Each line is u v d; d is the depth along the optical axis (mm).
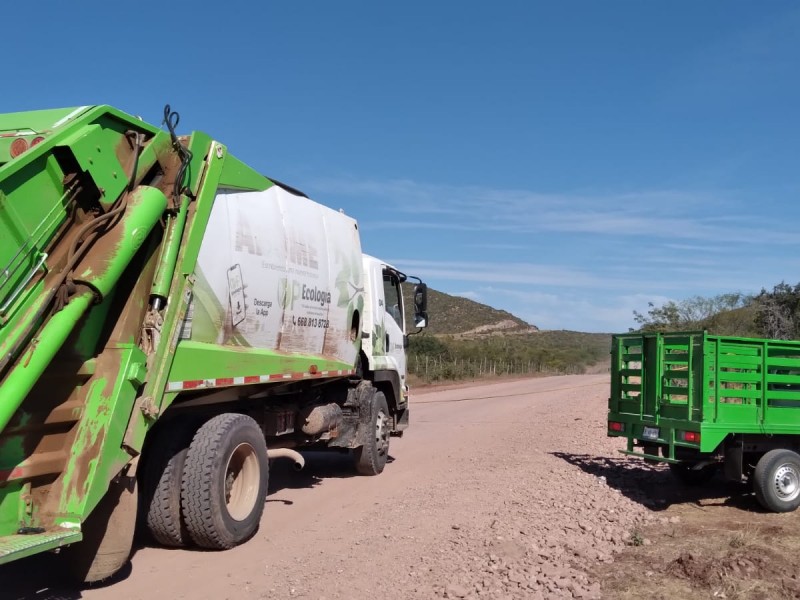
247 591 5324
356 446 9922
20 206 4469
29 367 4422
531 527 6895
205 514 6098
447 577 5465
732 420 8383
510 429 15953
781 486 8258
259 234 7195
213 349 6363
